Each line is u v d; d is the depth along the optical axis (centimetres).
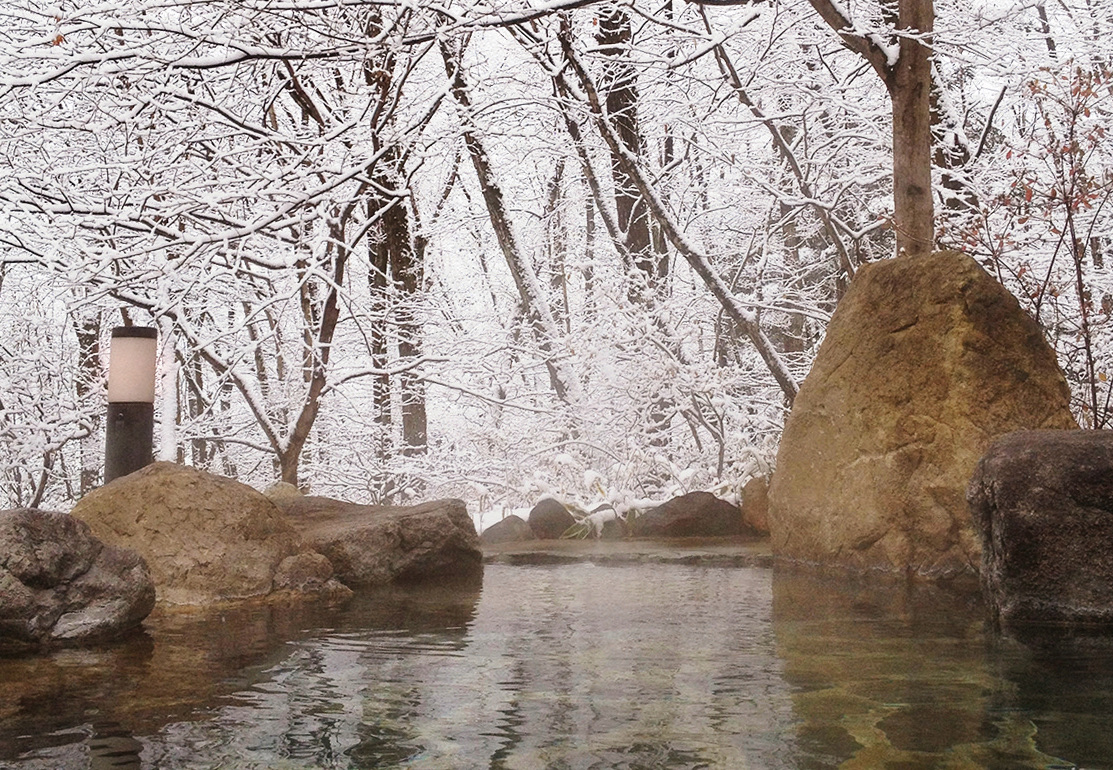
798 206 1237
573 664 361
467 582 647
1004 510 452
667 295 1489
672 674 340
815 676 334
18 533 425
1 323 1565
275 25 1096
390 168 1220
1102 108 1117
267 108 1209
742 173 1406
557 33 1196
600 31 1370
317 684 334
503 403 1406
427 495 1452
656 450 1238
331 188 1102
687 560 760
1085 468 448
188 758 251
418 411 1545
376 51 1002
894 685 318
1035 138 962
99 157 1122
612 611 496
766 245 1307
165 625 474
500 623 465
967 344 651
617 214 1770
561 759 245
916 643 394
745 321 1162
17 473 1652
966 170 1232
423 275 1678
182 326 1159
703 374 1201
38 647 411
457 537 700
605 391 1407
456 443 1519
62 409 1391
